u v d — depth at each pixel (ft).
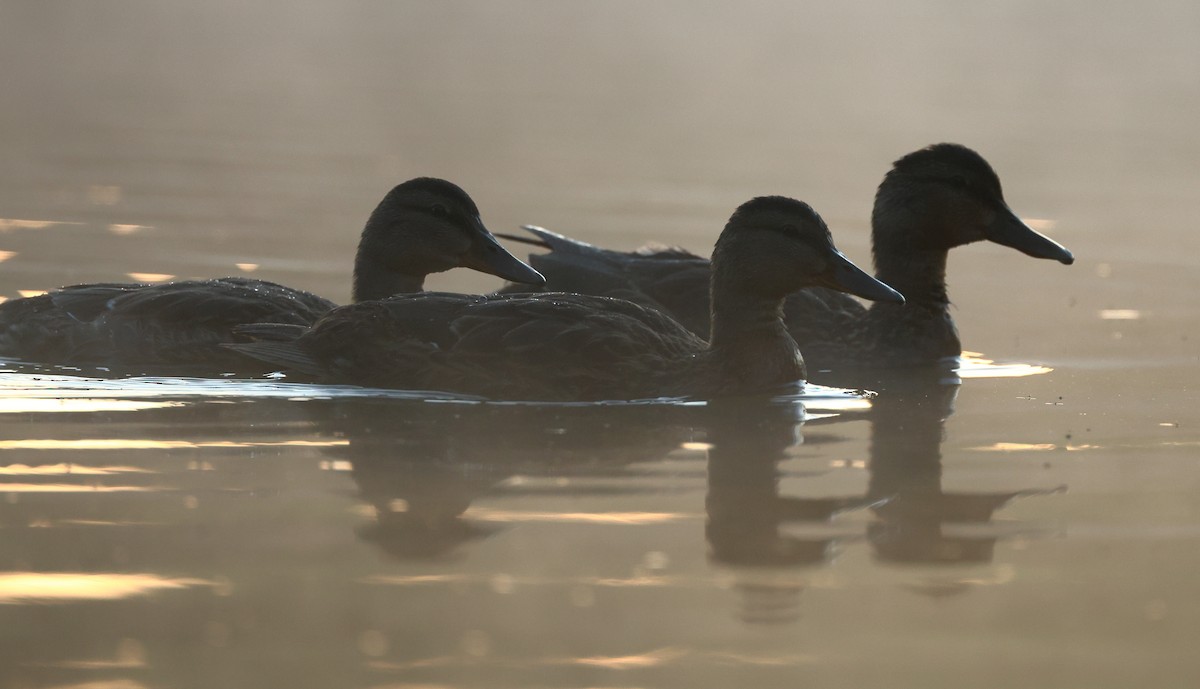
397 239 53.47
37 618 27.45
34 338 50.16
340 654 26.22
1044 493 36.78
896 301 47.67
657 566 30.99
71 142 103.35
